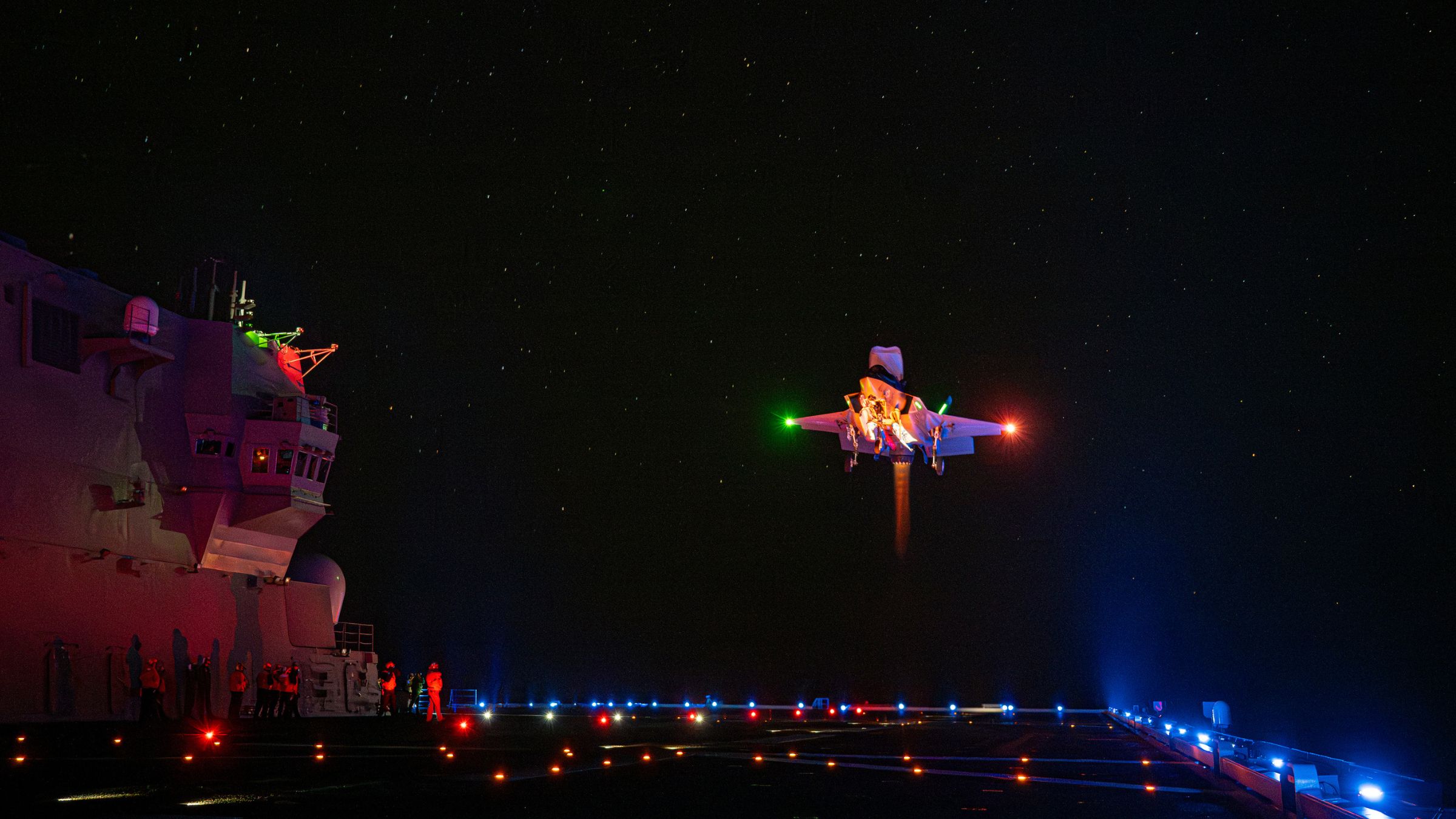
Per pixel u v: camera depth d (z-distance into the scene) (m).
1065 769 21.14
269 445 42.22
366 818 11.86
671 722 47.53
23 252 33.41
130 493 37.25
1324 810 12.66
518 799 14.16
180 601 38.84
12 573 31.83
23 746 24.52
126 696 35.62
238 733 31.52
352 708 49.03
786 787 16.44
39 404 33.44
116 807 12.48
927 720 56.75
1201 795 16.33
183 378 40.94
